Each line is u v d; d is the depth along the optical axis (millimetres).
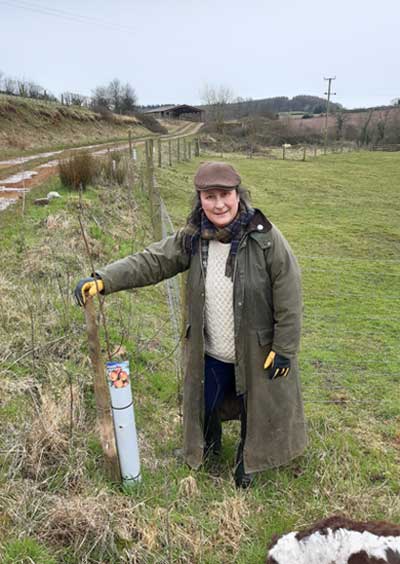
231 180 2451
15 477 2680
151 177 10242
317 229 12758
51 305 4555
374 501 2932
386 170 27906
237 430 3633
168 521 2479
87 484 2725
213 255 2654
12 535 2348
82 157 11219
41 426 2961
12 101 30219
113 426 2725
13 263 5723
